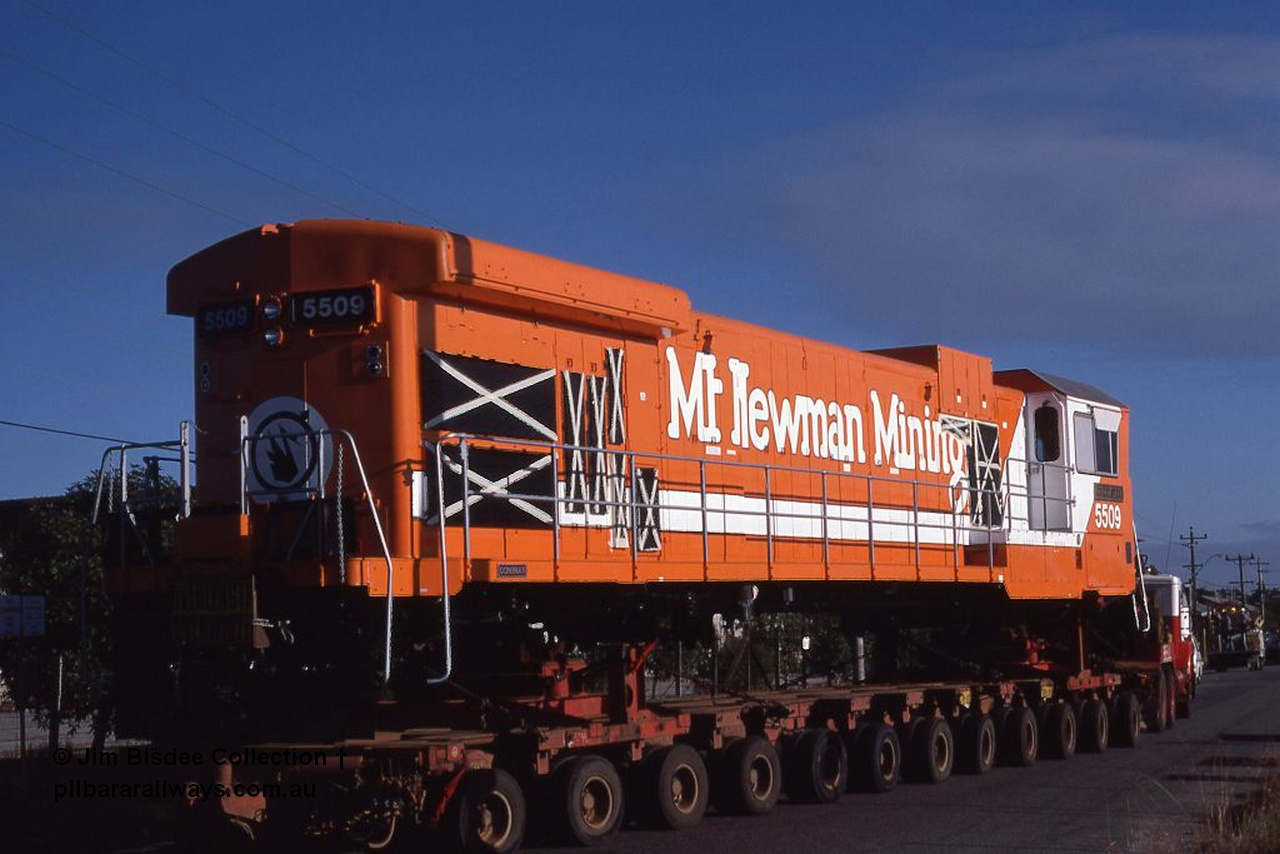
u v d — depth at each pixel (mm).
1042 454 26016
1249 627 72312
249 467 14320
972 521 23734
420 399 13945
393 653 14234
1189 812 17125
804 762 18469
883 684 22516
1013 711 23484
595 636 16281
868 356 21719
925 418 22875
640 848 14758
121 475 14000
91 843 16250
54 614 21094
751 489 18750
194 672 13383
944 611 24422
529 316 15383
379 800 12953
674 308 16938
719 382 18422
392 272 13820
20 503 27031
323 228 14062
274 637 12883
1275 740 27844
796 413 19859
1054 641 26672
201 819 14023
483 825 13844
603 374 16359
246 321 14344
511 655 15391
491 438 14461
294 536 12875
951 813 17500
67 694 20672
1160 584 34375
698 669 24781
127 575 13766
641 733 15969
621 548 16266
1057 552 24766
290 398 14141
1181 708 34062
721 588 17859
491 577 13562
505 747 14531
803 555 19594
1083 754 25703
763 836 15602
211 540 13148
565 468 15578
